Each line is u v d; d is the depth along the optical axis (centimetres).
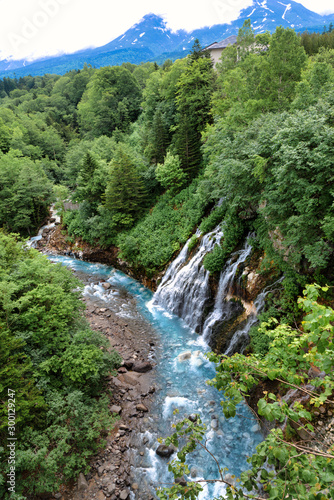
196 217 2514
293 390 1113
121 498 1015
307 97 1473
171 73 4100
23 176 4222
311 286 384
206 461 1132
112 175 3184
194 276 2116
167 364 1672
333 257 1231
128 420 1318
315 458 348
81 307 1675
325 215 1109
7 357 1096
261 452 339
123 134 5931
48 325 1353
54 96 10819
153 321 2133
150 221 3023
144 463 1141
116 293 2586
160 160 3541
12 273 1543
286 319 1306
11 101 11938
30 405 1039
